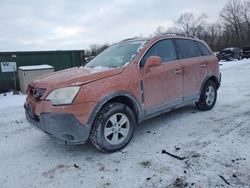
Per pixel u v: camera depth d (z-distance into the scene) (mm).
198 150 3703
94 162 3551
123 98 3953
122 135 3906
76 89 3447
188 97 5117
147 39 4684
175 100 4797
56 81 3650
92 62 4875
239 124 4707
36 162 3662
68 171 3357
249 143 3842
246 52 30047
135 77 4023
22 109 7070
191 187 2828
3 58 10508
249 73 13086
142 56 4293
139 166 3355
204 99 5609
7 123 5695
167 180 2992
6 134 4930
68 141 3512
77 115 3404
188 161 3391
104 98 3592
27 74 9820
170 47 4887
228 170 3109
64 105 3400
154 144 4020
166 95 4582
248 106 5973
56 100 3447
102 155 3752
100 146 3672
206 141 4008
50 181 3143
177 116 5434
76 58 12211
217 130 4473
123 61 4254
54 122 3443
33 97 3883
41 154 3918
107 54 4871
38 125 3738
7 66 10625
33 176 3281
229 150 3639
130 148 3918
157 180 3006
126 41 5066
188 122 5008
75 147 4098
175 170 3193
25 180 3195
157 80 4371
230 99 6844
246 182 2854
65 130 3430
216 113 5535
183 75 4910
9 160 3762
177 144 3969
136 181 3018
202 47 5742
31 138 4645
